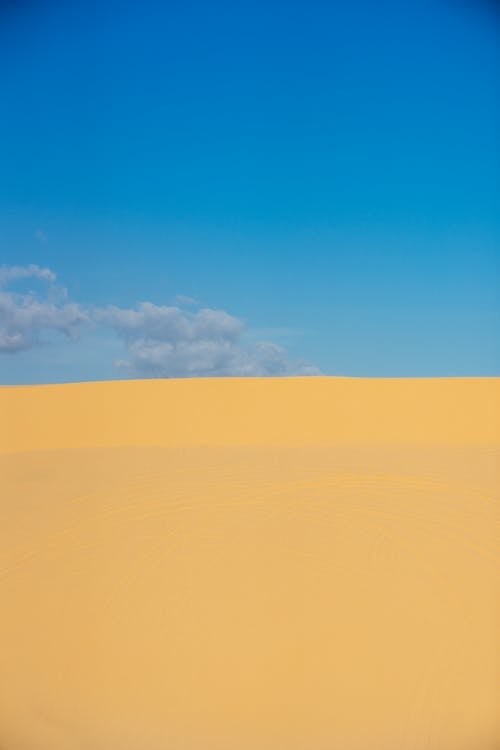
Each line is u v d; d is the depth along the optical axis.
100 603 5.43
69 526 7.16
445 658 4.64
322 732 3.92
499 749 3.79
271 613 5.20
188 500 8.04
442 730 3.94
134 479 9.06
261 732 3.91
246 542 6.62
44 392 14.01
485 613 5.21
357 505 7.73
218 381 14.48
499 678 4.38
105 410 13.04
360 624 5.07
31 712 4.18
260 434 12.12
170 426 12.55
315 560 6.18
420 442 11.59
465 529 6.96
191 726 4.03
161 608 5.35
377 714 4.09
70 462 10.38
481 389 14.04
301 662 4.59
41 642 4.91
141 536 6.82
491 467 9.62
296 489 8.41
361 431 12.28
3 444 11.63
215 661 4.63
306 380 14.49
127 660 4.67
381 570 5.97
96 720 4.08
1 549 6.60
